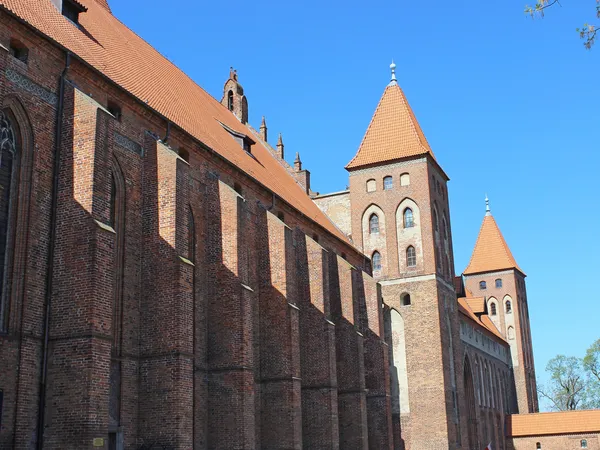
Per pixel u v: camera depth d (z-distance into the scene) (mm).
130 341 28109
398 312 58938
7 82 24609
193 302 31219
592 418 80750
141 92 34656
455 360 60250
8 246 23906
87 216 24688
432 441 54875
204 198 35344
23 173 24703
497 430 81875
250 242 39406
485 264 104875
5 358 22688
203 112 46438
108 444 26281
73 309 23969
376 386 49688
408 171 61688
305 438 40594
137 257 29406
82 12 36688
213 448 31875
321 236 50719
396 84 67062
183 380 27781
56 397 23375
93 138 25469
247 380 32438
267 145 63062
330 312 47688
